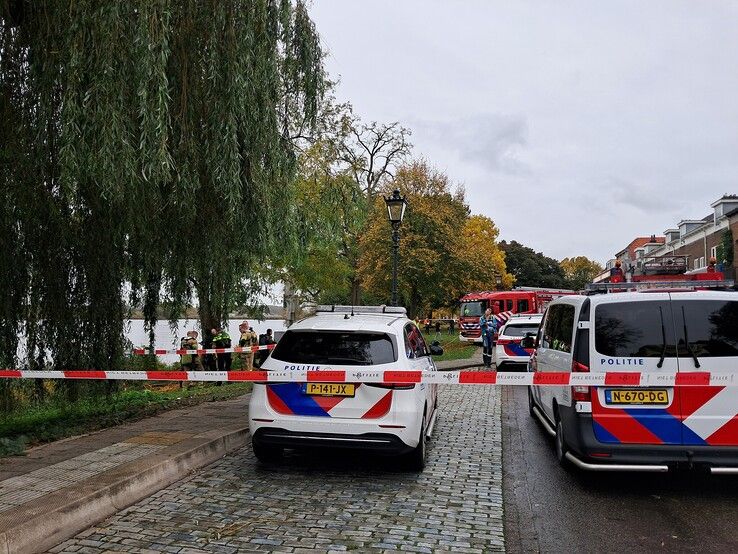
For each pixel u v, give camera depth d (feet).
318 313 24.99
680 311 18.45
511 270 253.03
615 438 18.12
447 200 112.37
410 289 105.81
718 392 17.81
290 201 28.40
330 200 62.64
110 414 29.45
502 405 36.50
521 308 98.73
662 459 17.75
